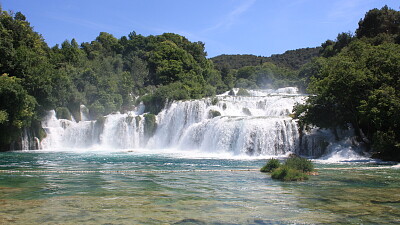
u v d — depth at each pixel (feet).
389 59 101.81
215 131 133.90
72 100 199.52
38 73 168.66
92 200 40.60
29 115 150.61
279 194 45.27
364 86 103.45
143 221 30.83
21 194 44.62
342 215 33.65
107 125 176.55
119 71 302.66
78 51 312.50
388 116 92.63
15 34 206.39
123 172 72.28
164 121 176.24
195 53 340.18
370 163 89.92
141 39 390.21
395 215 33.60
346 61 111.86
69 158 112.78
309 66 269.23
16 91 141.69
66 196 43.21
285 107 160.25
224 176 65.00
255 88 340.59
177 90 201.57
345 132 117.19
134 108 233.35
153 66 306.14
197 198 42.42
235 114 166.30
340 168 78.54
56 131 176.86
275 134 117.60
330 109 111.45
